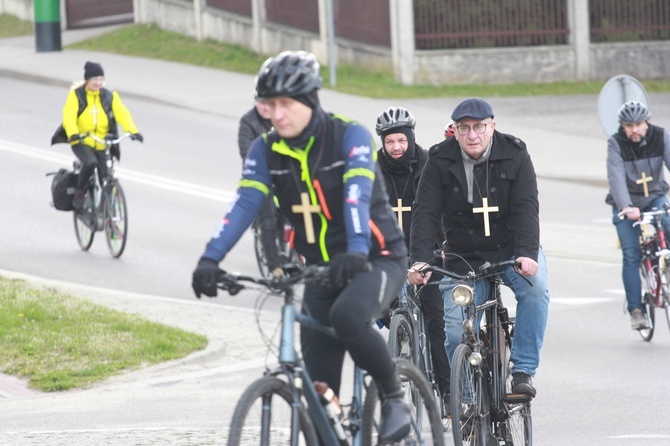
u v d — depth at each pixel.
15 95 90.75
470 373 21.83
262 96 16.02
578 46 97.81
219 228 16.14
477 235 22.77
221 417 26.91
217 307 41.16
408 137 27.03
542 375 31.80
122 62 104.00
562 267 47.88
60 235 52.19
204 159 68.81
